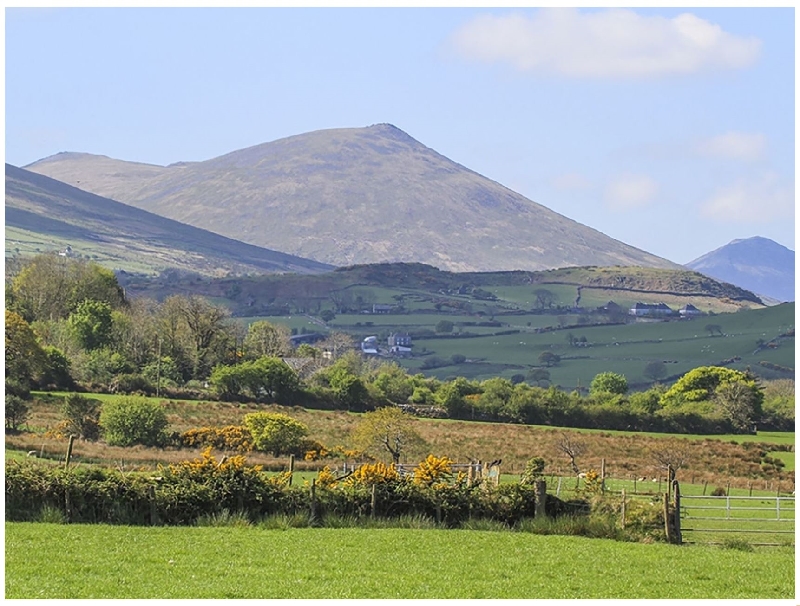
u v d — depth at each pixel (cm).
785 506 6612
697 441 12694
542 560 4006
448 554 4050
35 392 11144
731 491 8206
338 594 3297
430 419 13238
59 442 8319
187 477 4666
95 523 4431
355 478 4934
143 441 9050
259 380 12988
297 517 4647
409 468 6844
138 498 4525
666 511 4697
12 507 4406
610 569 3878
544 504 4881
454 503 4847
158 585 3322
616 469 9862
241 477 4703
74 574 3425
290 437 9381
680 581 3706
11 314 11612
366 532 4509
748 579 3784
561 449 11175
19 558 3609
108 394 11844
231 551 3922
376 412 9888
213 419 10956
